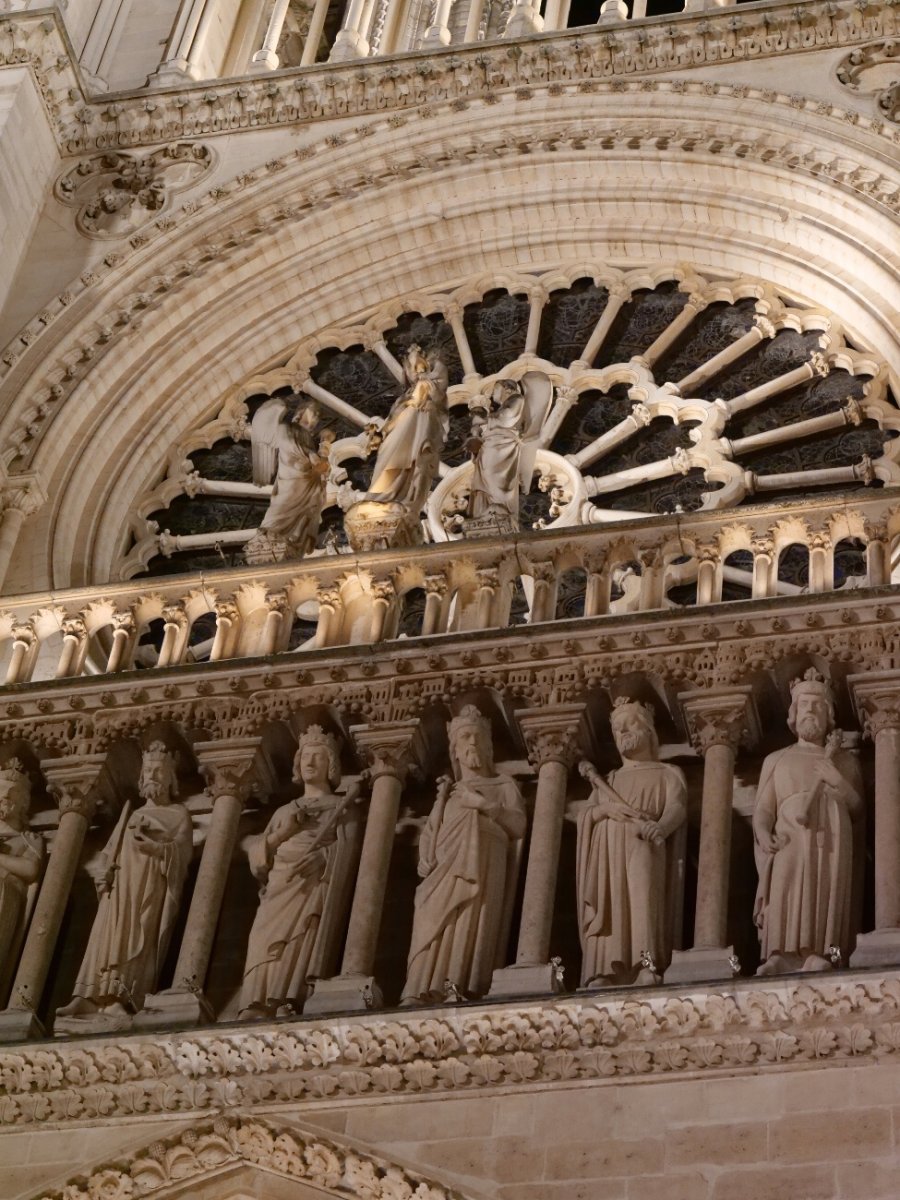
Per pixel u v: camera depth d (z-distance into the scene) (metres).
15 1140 23.36
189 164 37.28
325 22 41.59
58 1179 22.94
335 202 36.47
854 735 24.44
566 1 40.12
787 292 34.88
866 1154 21.03
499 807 24.36
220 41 40.31
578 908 23.61
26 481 33.16
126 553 34.09
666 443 33.91
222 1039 23.14
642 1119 21.78
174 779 26.16
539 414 29.77
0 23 36.91
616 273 35.88
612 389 34.75
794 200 34.69
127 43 40.12
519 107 36.59
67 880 25.52
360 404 35.75
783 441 33.34
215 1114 22.97
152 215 36.62
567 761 24.83
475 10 39.88
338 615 27.27
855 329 34.03
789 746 24.28
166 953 24.94
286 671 25.97
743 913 23.77
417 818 25.33
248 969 24.08
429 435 29.75
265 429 30.52
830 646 24.56
